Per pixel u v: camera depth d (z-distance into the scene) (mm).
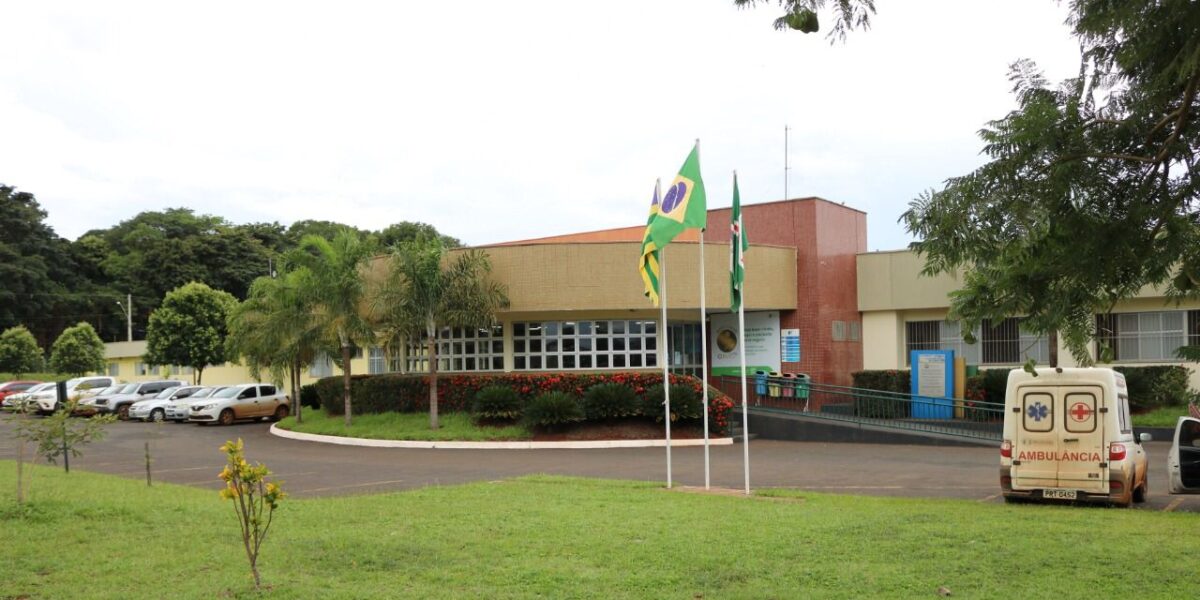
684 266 26672
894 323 31000
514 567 8180
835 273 30656
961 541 9125
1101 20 7035
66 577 7828
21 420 12891
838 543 9094
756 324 30562
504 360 27312
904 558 8422
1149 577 7652
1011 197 6980
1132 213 7016
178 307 49812
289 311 29547
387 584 7648
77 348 55781
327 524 10438
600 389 24281
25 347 58156
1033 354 28531
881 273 31172
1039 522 10406
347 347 27094
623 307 26016
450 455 21703
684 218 14914
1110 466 12648
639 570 8070
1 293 64625
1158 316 26938
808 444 23984
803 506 12102
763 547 8914
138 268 75000
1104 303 7258
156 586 7527
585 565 8266
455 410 26438
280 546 9070
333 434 26094
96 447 24969
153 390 41406
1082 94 7527
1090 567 8000
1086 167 7180
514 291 26125
